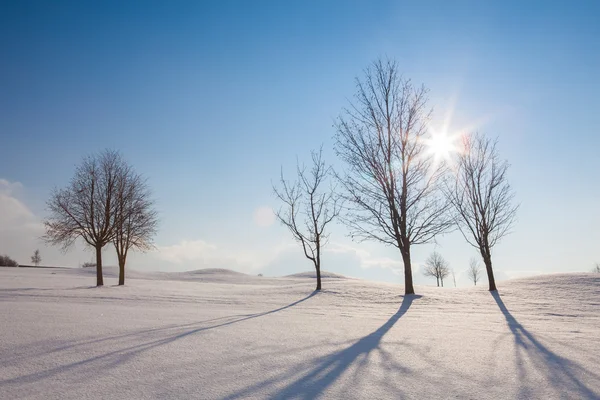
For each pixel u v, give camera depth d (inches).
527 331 350.0
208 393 162.1
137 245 1240.2
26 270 1991.9
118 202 1141.1
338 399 156.6
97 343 251.4
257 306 608.7
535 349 257.6
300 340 278.4
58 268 2278.5
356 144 836.6
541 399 158.7
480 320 446.6
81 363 204.7
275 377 185.0
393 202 815.7
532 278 1037.8
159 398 155.9
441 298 741.3
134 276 1964.8
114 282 1328.7
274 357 223.8
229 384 173.9
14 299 585.6
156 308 507.5
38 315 371.9
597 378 188.5
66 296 650.2
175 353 229.1
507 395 163.6
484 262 949.2
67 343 249.4
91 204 1094.4
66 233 1087.6
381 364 211.0
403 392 166.1
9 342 247.9
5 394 158.4
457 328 368.2
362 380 181.8
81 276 1713.8
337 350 245.1
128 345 247.4
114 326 319.3
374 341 280.1
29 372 188.4
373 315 493.7
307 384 174.9
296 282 1760.6
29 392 161.0
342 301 710.5
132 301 610.9
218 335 290.4
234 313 475.2
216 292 838.5
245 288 1022.4
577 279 948.6
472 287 1021.8
